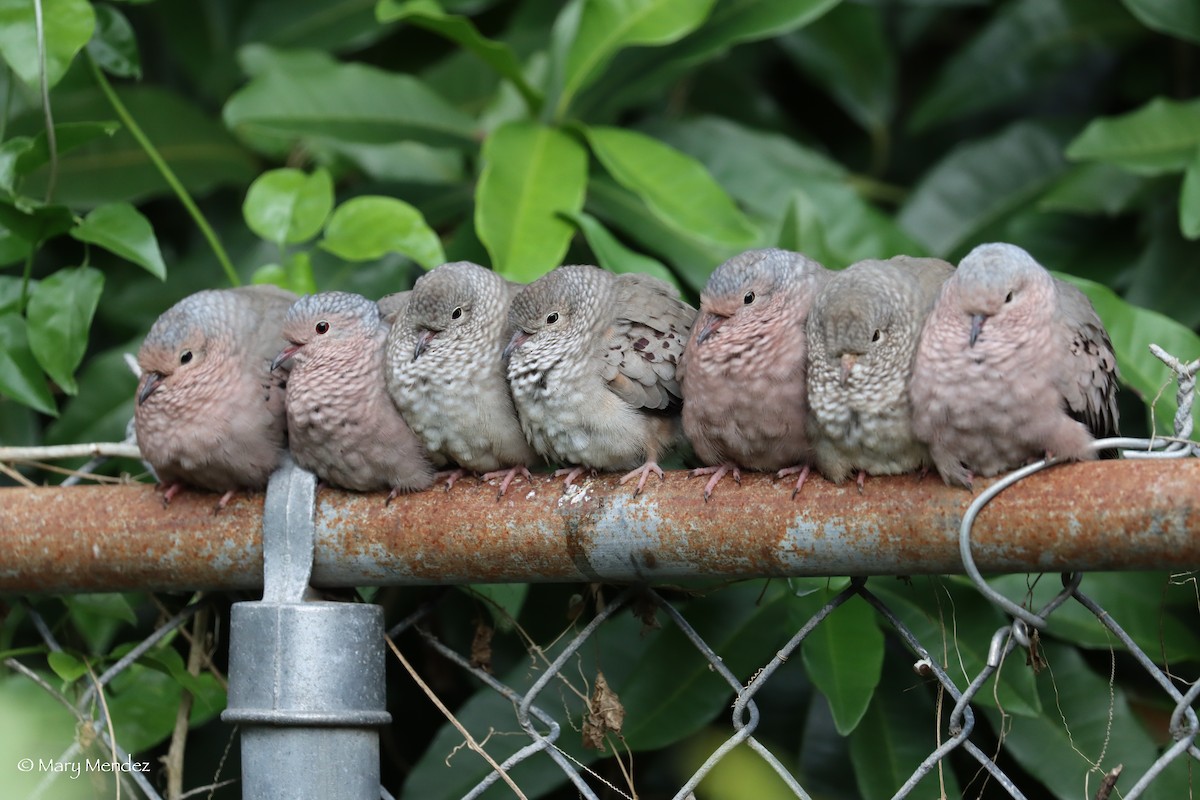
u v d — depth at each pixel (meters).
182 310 5.55
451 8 8.80
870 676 5.91
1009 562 4.06
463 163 8.91
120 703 6.38
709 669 6.54
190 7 9.56
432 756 6.71
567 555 4.56
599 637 6.87
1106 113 9.87
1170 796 6.08
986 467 4.61
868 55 9.26
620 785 7.52
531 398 5.44
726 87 9.48
